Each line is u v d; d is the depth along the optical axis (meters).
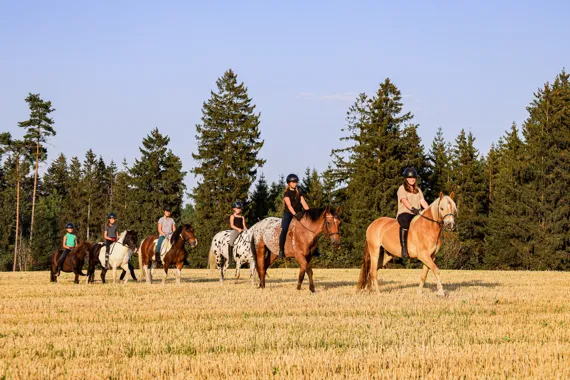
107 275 26.80
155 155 65.31
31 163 63.25
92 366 7.00
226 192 57.59
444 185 62.47
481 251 56.19
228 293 14.73
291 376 6.46
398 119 56.22
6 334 9.10
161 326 9.71
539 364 6.82
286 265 50.06
